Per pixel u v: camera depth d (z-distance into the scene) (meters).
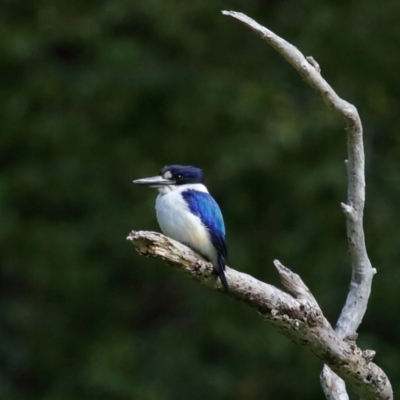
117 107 17.14
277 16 17.88
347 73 17.41
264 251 16.86
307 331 6.69
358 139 6.88
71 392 16.53
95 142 17.31
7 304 17.47
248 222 17.34
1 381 16.78
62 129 17.17
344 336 7.10
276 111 16.30
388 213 16.66
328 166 16.31
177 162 17.09
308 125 16.16
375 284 16.23
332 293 16.30
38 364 17.08
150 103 17.36
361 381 6.82
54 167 17.25
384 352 16.20
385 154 17.30
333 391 7.04
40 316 17.41
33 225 17.08
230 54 17.72
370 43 17.34
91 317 17.55
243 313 16.67
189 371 16.48
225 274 6.74
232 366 16.50
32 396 16.81
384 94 17.25
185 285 17.31
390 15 17.34
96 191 17.19
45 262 16.92
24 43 16.94
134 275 17.50
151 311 17.92
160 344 16.89
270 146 16.38
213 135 17.17
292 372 16.22
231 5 17.97
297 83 17.25
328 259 16.45
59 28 17.27
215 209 8.41
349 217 7.00
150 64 17.45
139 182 8.73
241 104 16.41
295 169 16.61
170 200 8.39
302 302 6.69
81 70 17.48
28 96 17.11
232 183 17.27
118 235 16.95
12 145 17.39
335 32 17.30
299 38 17.44
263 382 16.22
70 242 16.98
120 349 16.72
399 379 15.98
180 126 17.34
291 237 16.84
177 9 17.48
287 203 17.16
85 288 17.16
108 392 16.33
